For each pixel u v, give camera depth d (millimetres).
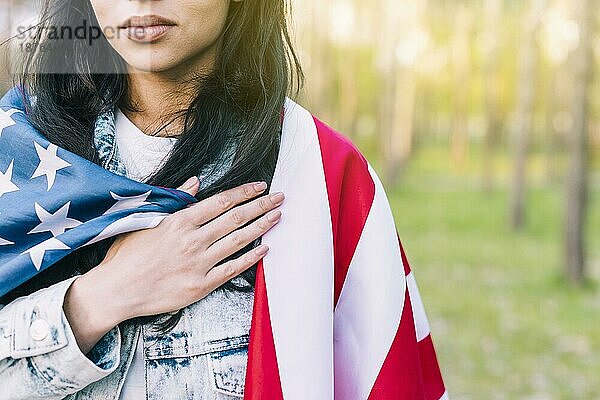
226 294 1421
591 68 11445
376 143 36906
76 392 1403
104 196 1363
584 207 11453
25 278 1327
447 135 52531
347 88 34156
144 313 1365
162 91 1454
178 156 1421
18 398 1343
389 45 27031
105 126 1454
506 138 41188
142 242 1376
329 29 30938
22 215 1357
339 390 1510
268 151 1451
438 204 22969
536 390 6836
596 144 31531
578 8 11430
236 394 1407
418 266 13352
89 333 1348
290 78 1585
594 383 7070
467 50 33219
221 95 1438
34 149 1400
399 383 1465
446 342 8398
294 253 1422
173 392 1401
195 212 1396
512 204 18125
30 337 1312
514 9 26516
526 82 18172
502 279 12203
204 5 1364
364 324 1488
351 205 1514
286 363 1379
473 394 6688
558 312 9906
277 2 1494
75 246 1342
